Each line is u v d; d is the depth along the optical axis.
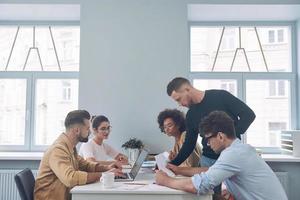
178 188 1.67
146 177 2.11
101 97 3.62
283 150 3.80
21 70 4.19
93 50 3.64
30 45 4.22
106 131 3.01
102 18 3.66
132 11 3.66
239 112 2.11
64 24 4.19
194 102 2.18
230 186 1.77
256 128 4.09
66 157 1.96
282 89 4.11
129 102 3.62
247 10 3.78
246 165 1.65
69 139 2.07
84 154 2.85
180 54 3.64
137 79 3.63
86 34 3.64
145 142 3.59
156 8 3.66
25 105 4.14
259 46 4.16
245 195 1.69
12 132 4.12
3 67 4.20
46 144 4.12
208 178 1.61
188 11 3.82
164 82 3.62
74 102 4.17
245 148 1.70
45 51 4.22
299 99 4.01
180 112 2.61
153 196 1.66
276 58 4.15
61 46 4.23
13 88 4.17
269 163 3.70
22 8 3.76
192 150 2.23
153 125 3.60
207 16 3.99
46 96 4.17
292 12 3.83
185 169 2.03
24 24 4.19
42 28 4.22
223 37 4.20
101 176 1.89
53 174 1.98
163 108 3.60
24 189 1.92
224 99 2.15
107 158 3.09
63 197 1.96
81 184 1.84
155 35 3.65
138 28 3.65
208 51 4.19
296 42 4.09
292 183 3.68
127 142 3.44
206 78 4.13
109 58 3.64
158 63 3.64
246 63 4.16
